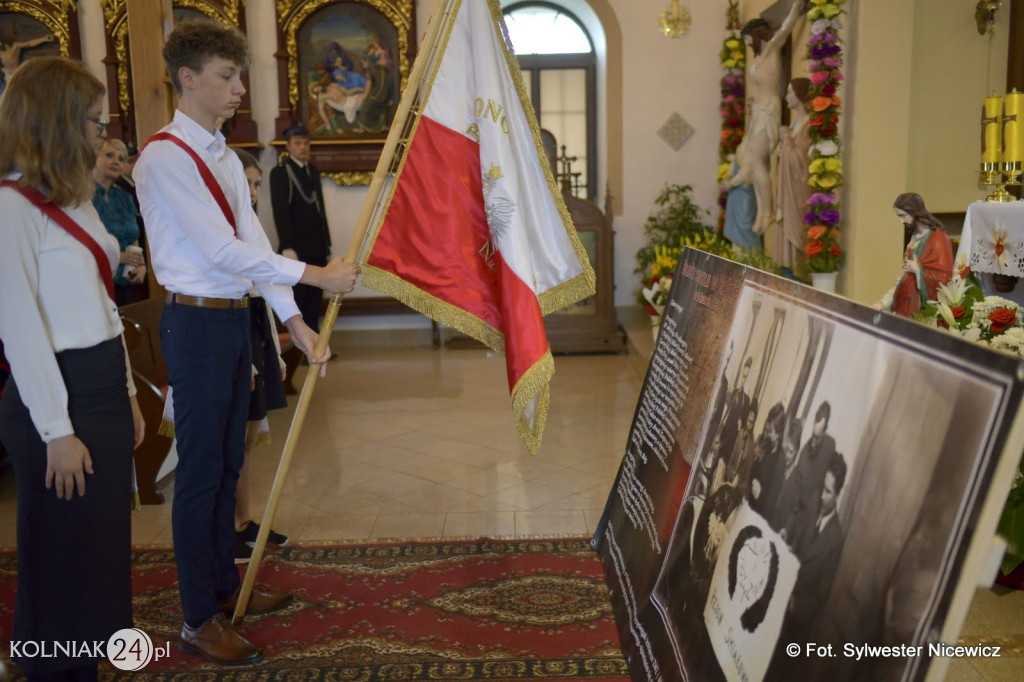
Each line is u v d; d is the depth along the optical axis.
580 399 5.68
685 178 8.23
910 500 0.74
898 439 0.77
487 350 7.60
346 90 7.79
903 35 5.13
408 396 5.90
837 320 0.93
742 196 6.84
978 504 0.66
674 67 8.12
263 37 7.76
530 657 2.44
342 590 2.91
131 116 7.82
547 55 8.77
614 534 1.59
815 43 5.24
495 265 2.53
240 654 2.44
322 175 7.87
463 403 5.65
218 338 2.35
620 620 1.39
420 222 2.51
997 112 4.15
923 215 4.19
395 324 8.02
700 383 1.32
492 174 2.42
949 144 5.87
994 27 5.72
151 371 4.11
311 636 2.60
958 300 3.02
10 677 2.36
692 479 1.24
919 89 5.83
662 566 1.27
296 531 3.47
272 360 3.24
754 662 0.91
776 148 6.50
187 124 2.29
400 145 2.53
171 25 4.98
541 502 3.76
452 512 3.66
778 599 0.90
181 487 2.39
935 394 0.74
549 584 2.93
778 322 1.08
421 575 3.02
